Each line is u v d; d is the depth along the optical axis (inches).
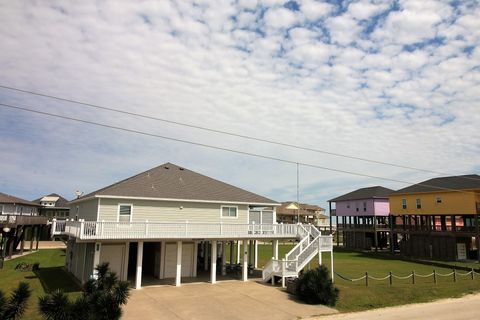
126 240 930.1
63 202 2999.5
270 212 1342.3
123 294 516.1
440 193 1870.1
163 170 1258.0
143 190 1071.6
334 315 762.2
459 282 1139.3
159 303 800.9
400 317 756.0
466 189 1740.9
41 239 2795.3
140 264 946.1
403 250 2004.2
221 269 1210.0
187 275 1130.7
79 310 482.0
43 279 1080.2
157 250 1113.4
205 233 1023.6
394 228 2126.0
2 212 2066.9
